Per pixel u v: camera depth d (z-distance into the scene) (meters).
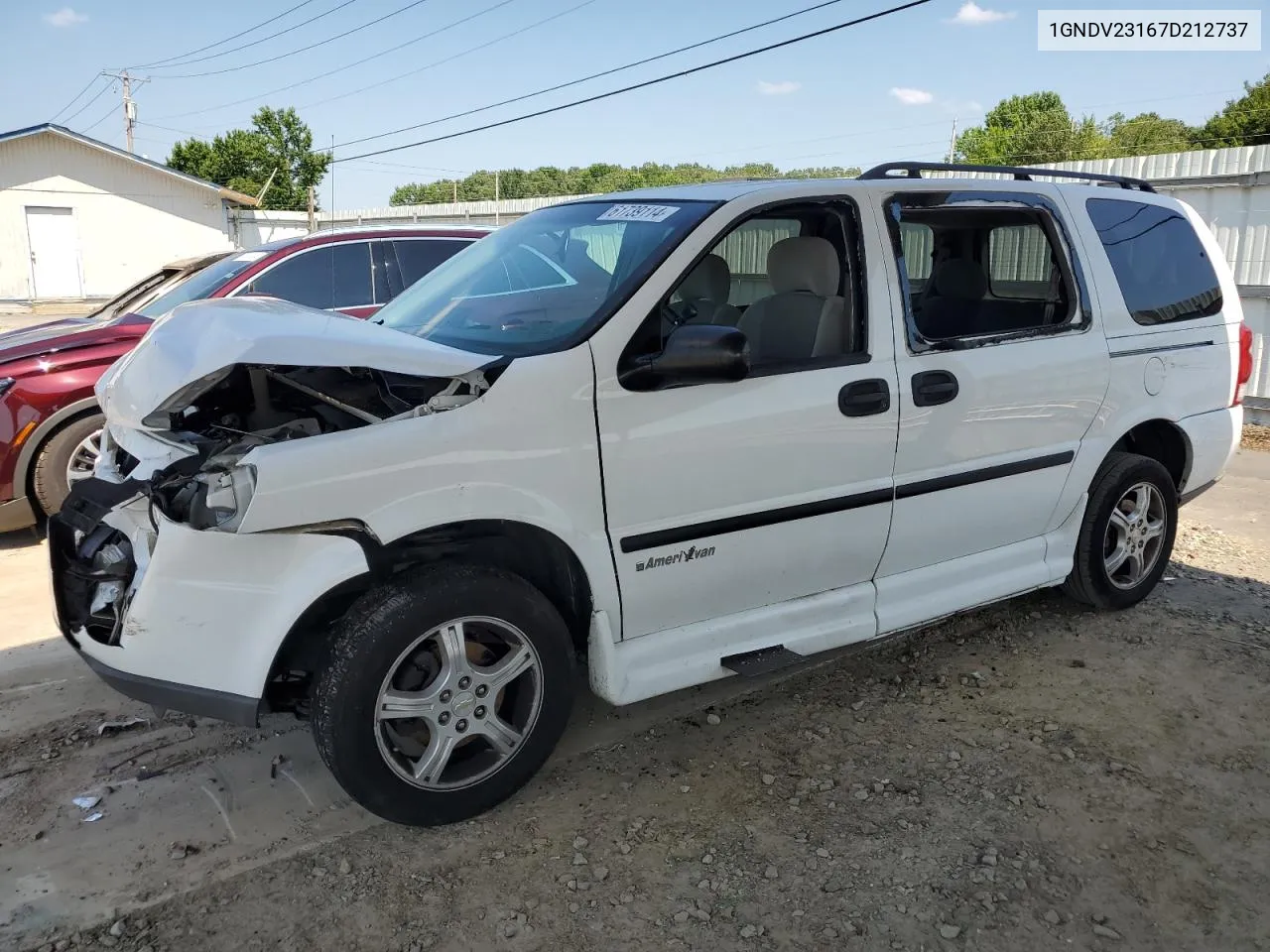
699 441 3.06
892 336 3.45
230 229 34.19
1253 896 2.64
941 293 4.49
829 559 3.46
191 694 2.66
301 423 2.93
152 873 2.71
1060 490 4.10
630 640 3.15
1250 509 6.54
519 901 2.61
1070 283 4.02
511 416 2.77
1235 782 3.17
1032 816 2.98
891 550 3.62
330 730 2.67
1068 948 2.45
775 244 3.63
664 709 3.66
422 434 2.67
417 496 2.66
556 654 2.99
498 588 2.84
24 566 5.38
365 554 2.66
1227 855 2.81
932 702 3.71
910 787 3.13
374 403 3.03
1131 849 2.83
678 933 2.50
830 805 3.04
